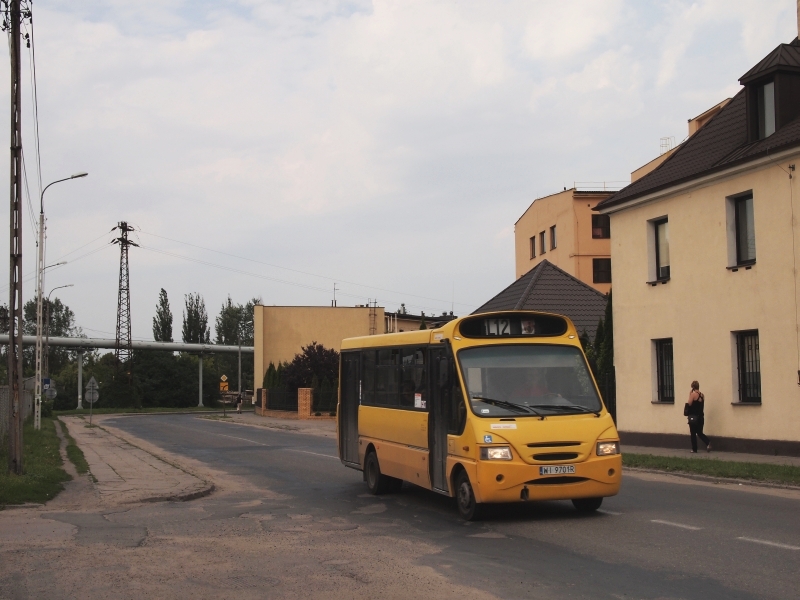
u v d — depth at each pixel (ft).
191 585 26.16
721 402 75.25
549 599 23.56
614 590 24.44
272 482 59.77
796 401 67.15
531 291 125.59
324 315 265.75
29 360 392.68
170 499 49.26
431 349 43.47
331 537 35.22
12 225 58.49
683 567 27.30
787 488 49.62
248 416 226.58
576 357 41.01
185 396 341.41
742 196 74.28
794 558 28.37
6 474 56.49
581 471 37.35
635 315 87.20
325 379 199.00
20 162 58.44
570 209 184.55
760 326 70.85
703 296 77.61
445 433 41.16
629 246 88.33
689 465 59.16
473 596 24.11
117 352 319.68
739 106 85.30
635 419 86.84
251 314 487.61
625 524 36.45
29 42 58.95
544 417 38.17
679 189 80.02
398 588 25.30
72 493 51.78
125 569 28.60
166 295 398.83
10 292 58.54
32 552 31.78
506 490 36.81
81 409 296.10
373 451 52.37
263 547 32.81
